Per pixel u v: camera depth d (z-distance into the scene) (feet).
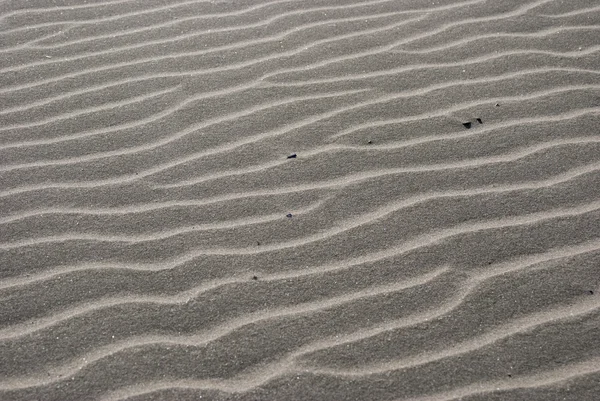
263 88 10.89
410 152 9.52
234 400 6.45
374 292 7.55
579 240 8.11
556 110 10.18
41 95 10.77
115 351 6.93
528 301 7.41
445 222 8.41
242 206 8.73
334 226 8.41
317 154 9.54
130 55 11.74
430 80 10.96
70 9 13.10
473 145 9.59
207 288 7.64
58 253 8.07
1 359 6.86
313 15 12.85
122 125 10.14
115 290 7.62
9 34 12.31
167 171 9.31
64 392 6.54
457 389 6.55
